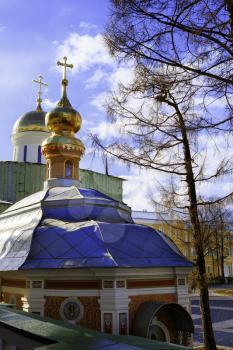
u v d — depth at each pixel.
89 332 3.09
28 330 3.18
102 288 12.02
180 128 9.96
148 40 7.12
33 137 28.55
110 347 2.51
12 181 27.27
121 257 12.37
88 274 12.17
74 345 2.58
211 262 56.59
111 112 10.45
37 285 12.45
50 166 19.38
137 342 2.97
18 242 13.78
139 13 6.89
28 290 12.41
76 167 19.42
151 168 10.99
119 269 11.89
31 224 14.71
